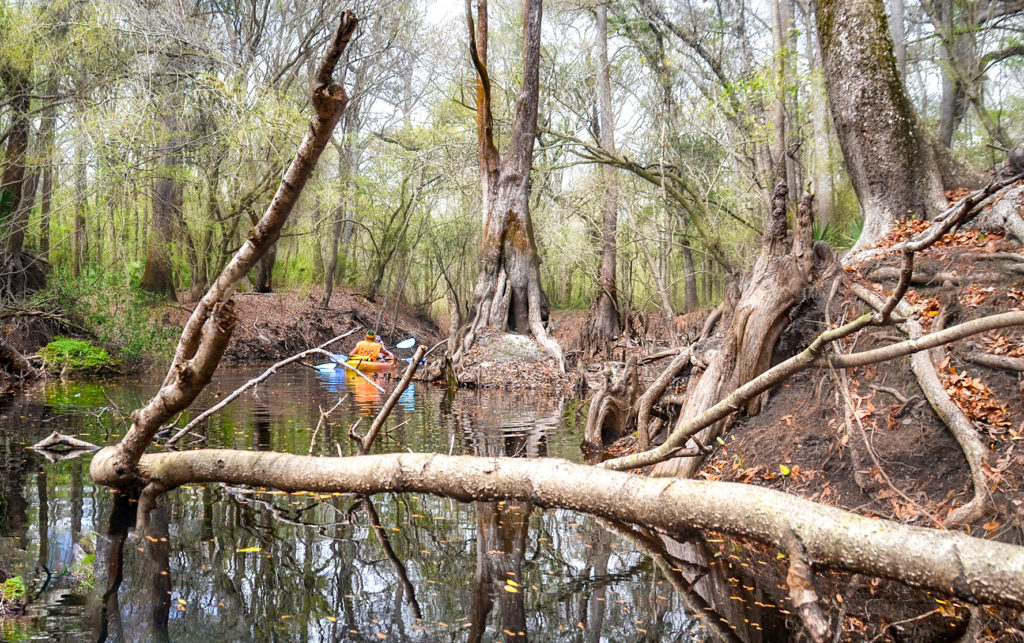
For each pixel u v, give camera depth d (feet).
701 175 75.97
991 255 18.89
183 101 65.82
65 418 28.58
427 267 121.80
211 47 62.39
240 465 15.15
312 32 74.84
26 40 49.62
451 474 13.87
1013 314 9.76
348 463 14.58
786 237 20.81
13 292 54.29
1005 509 13.14
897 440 16.05
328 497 17.22
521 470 13.62
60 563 12.03
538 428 29.86
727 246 74.84
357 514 15.76
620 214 87.45
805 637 10.11
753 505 11.11
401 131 102.37
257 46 74.28
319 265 120.88
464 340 59.67
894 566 9.59
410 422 31.12
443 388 50.62
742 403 12.87
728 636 10.05
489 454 23.16
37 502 15.64
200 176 72.64
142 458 16.35
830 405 18.04
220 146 67.77
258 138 65.72
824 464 16.84
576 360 72.33
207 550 12.98
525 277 63.26
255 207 73.56
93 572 11.70
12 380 44.29
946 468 15.02
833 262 20.93
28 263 56.65
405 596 11.14
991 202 21.93
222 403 18.54
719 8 74.13
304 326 89.30
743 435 19.16
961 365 16.70
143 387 42.96
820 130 59.11
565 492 13.20
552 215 96.78
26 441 23.17
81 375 48.55
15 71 51.72
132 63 58.49
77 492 16.57
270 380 51.80
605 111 83.05
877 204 26.30
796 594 9.36
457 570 12.44
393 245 112.27
